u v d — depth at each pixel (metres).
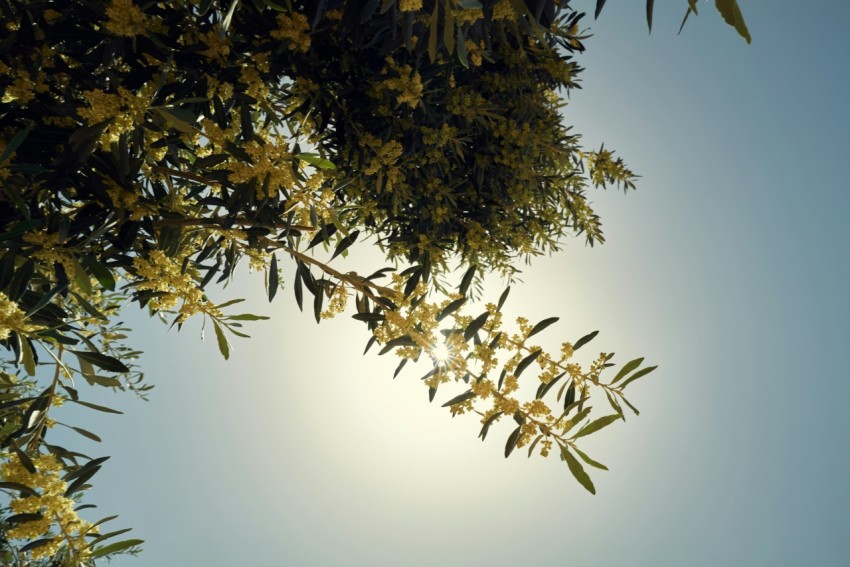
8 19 0.90
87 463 0.89
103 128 0.85
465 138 1.50
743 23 0.61
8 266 0.86
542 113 1.67
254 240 1.00
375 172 1.40
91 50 1.00
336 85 1.31
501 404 0.92
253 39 1.02
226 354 0.98
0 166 0.86
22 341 0.89
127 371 0.96
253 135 0.99
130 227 0.93
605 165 1.82
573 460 0.89
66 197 0.98
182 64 0.96
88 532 0.87
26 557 1.24
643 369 0.91
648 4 0.69
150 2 0.88
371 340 1.02
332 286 1.04
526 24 0.81
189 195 1.19
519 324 0.96
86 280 0.90
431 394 0.96
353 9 0.83
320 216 1.03
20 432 0.92
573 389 0.93
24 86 0.89
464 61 0.86
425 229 1.58
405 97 1.24
